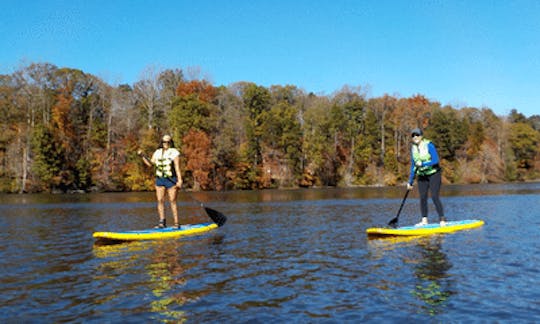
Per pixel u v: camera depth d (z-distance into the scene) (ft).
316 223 40.01
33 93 193.67
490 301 15.19
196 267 21.03
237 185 190.08
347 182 221.25
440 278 18.25
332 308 14.67
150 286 17.66
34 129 170.71
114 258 23.57
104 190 179.42
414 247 25.66
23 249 26.89
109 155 192.75
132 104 217.97
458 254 23.24
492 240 27.81
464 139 239.91
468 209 54.19
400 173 229.25
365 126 234.79
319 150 214.07
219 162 183.32
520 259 21.83
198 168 178.19
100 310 14.74
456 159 239.30
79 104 207.21
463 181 227.81
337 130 222.89
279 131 208.54
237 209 61.36
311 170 215.92
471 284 17.30
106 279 18.90
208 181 182.09
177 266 21.33
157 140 185.78
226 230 35.12
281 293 16.48
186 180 182.80
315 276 18.99
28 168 166.40
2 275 19.79
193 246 27.17
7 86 190.19
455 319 13.53
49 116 197.36
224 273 19.74
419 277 18.49
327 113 223.92
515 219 40.81
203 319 13.76
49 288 17.52
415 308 14.56
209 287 17.43
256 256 23.66
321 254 24.00
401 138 245.45
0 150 178.60
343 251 24.82
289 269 20.40
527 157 261.44
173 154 33.86
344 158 227.81
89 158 188.55
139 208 67.36
